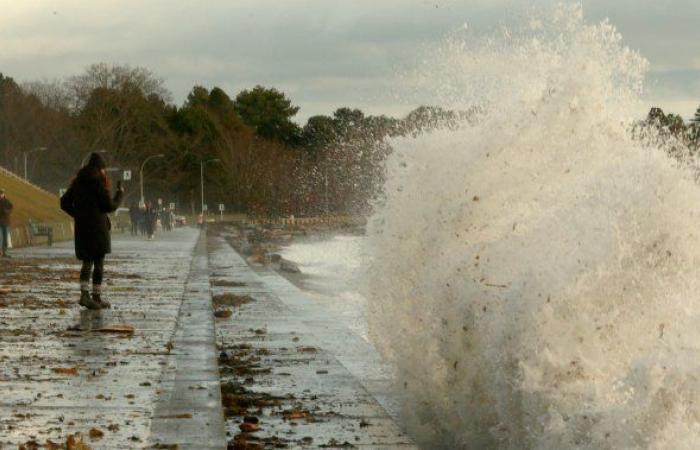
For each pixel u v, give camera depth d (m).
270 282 27.08
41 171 148.75
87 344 12.79
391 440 7.95
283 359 12.43
